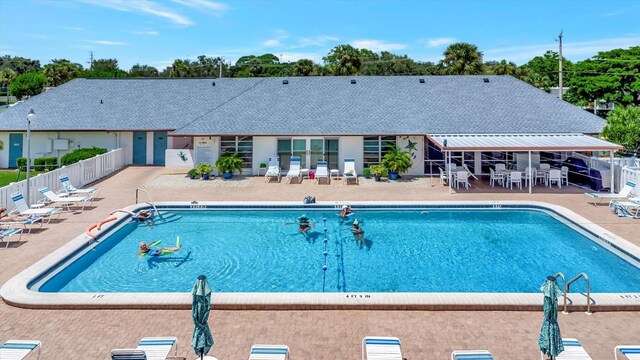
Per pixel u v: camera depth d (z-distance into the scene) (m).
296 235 21.50
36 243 18.45
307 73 83.81
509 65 75.50
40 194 24.58
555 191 28.06
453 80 39.28
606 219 21.72
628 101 69.19
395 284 16.02
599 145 26.23
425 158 33.53
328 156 33.75
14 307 12.88
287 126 33.09
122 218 22.47
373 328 11.60
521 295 13.03
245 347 10.66
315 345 10.76
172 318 12.23
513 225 22.84
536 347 10.62
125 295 13.22
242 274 16.95
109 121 37.91
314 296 13.06
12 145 37.56
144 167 37.19
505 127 32.41
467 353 8.70
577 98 74.62
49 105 39.62
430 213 24.69
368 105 35.69
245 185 30.38
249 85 43.28
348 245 20.17
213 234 21.64
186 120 38.34
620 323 11.85
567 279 16.25
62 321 12.04
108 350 10.55
